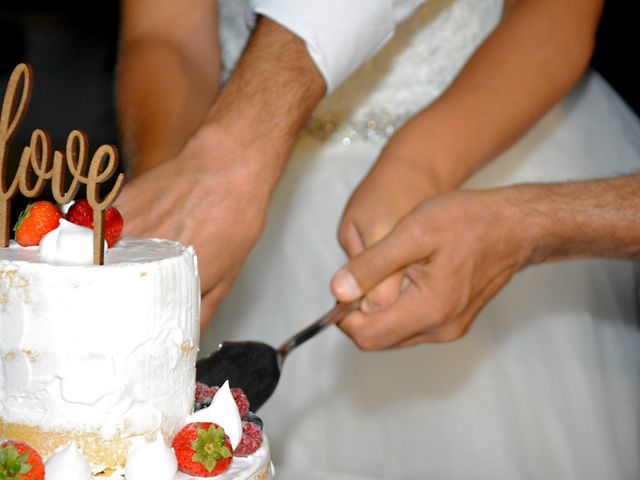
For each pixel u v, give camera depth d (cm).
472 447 262
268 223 273
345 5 223
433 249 204
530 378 264
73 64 569
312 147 274
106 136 498
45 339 142
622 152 285
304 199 273
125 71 247
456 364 262
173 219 205
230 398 157
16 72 154
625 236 214
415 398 262
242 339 272
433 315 211
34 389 144
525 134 253
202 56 258
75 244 146
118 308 143
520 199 212
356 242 219
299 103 220
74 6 621
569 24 250
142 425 148
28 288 141
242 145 210
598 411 264
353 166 272
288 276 270
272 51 223
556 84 245
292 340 201
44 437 146
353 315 212
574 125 284
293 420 265
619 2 324
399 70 270
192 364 156
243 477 149
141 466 141
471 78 242
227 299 271
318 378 265
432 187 223
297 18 222
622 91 335
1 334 144
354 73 268
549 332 266
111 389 144
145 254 152
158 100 240
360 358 263
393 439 263
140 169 235
